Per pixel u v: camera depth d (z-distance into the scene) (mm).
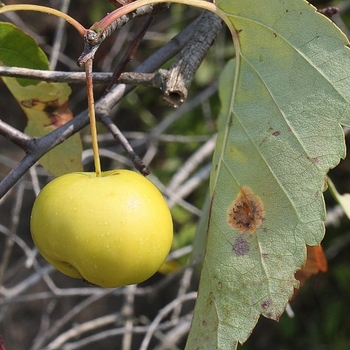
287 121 249
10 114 809
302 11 246
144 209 245
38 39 605
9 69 262
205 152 474
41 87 299
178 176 470
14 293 437
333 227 687
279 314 247
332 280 725
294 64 248
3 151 809
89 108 247
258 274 249
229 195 253
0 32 285
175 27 708
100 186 245
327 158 245
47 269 449
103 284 247
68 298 764
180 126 703
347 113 244
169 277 441
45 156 303
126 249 242
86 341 418
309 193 246
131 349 745
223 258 251
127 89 279
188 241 617
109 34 247
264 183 250
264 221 249
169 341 434
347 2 593
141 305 748
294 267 247
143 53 724
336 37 245
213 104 699
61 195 245
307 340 722
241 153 252
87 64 242
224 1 250
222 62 669
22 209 794
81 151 303
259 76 251
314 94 247
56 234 243
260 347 743
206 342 250
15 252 770
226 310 250
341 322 712
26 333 740
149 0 241
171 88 259
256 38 251
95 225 241
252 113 252
